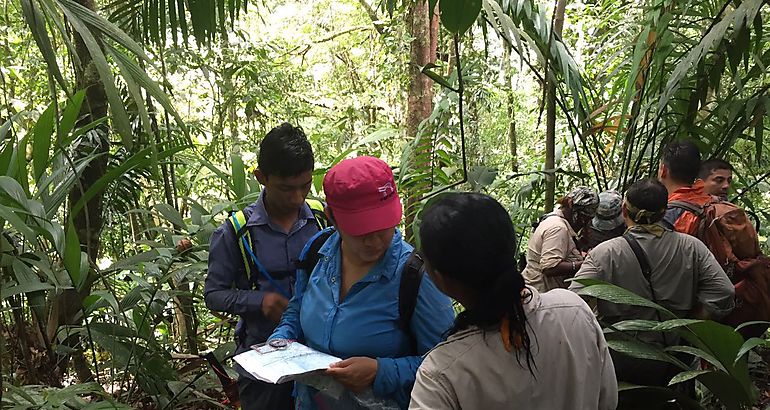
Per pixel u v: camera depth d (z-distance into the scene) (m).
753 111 2.72
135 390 2.72
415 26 5.50
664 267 2.16
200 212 2.81
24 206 1.58
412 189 3.36
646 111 3.08
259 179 1.78
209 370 2.60
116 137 3.48
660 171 2.72
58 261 2.49
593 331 1.11
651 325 1.88
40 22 1.21
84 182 2.79
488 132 5.34
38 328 2.63
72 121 2.00
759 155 2.91
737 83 2.68
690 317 2.22
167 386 2.49
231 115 5.52
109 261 4.36
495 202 1.06
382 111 8.69
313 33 9.41
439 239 1.03
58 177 2.29
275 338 1.55
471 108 5.09
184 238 2.53
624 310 2.20
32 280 1.86
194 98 5.84
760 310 2.38
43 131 1.97
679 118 3.22
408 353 1.42
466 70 3.70
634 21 3.77
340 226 1.32
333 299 1.44
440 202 1.07
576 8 5.50
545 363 1.05
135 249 3.92
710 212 2.46
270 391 1.73
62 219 3.21
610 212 2.80
